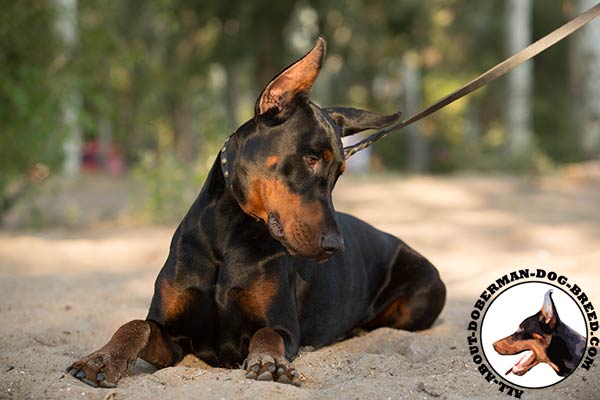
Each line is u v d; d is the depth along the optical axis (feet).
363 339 22.77
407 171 125.59
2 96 49.37
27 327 23.97
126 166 108.27
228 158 18.85
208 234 19.31
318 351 20.47
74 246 41.01
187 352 19.95
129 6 94.68
